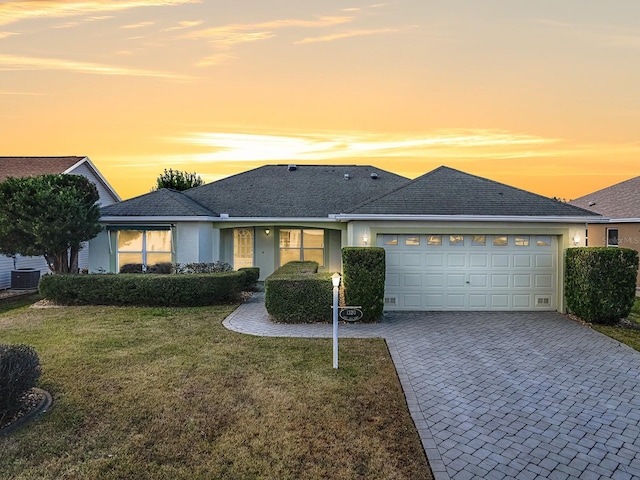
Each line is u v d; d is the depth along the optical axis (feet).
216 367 22.44
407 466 13.42
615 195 70.54
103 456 13.60
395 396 18.93
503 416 17.43
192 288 40.04
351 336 29.86
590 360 25.13
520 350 27.02
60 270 46.09
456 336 30.25
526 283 39.42
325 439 14.94
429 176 46.34
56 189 44.34
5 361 15.62
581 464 13.83
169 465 13.15
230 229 61.62
